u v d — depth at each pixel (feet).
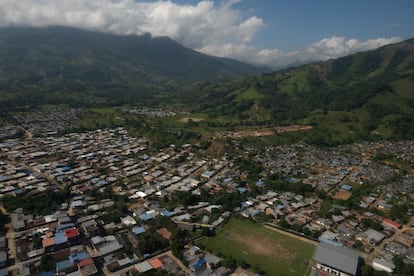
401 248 495.41
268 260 475.31
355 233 544.62
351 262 439.22
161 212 603.67
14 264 434.71
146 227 551.59
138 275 419.13
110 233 526.98
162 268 437.17
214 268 452.76
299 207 654.53
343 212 617.62
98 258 456.45
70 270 426.10
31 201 611.47
